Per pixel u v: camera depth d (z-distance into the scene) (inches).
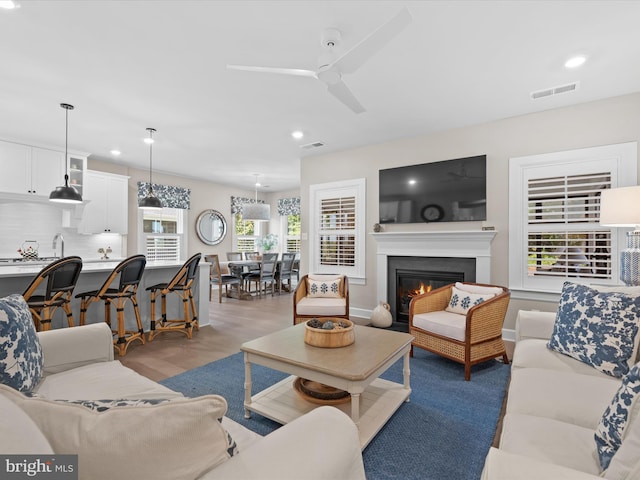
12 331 53.8
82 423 27.0
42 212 211.2
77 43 94.9
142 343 147.9
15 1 77.7
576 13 82.7
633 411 36.5
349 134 174.7
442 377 112.0
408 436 77.8
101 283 150.8
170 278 182.4
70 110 142.0
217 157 222.5
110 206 225.8
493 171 155.9
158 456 26.6
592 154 134.6
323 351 83.6
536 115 146.3
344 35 91.3
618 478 32.8
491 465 32.3
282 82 118.0
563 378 64.2
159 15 83.4
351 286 201.2
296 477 28.6
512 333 150.5
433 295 136.8
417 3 79.0
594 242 135.9
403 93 127.4
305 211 221.9
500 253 154.3
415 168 177.0
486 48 97.9
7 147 177.8
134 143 190.4
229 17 84.2
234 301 257.1
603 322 70.9
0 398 27.0
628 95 128.7
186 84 119.4
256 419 85.1
